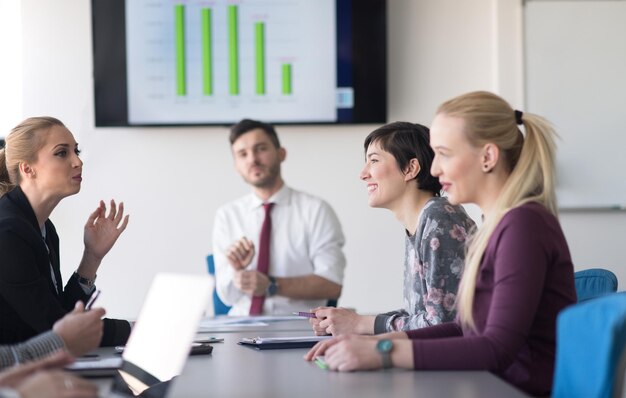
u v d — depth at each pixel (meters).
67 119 4.77
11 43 4.79
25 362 1.74
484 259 1.82
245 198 4.14
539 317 1.77
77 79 4.77
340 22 4.71
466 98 1.88
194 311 1.57
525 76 4.72
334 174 4.77
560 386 1.43
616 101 4.72
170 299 1.70
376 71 4.71
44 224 2.69
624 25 4.71
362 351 1.70
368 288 4.77
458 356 1.67
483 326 1.81
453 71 4.78
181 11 4.71
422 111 4.79
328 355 1.74
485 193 1.88
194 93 4.73
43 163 2.59
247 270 3.80
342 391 1.46
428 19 4.78
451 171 1.87
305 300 3.86
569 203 4.73
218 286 3.93
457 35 4.78
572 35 4.71
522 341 1.70
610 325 1.33
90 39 4.77
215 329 2.89
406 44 4.78
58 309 2.38
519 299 1.70
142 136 4.77
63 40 4.77
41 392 1.23
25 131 2.59
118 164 4.76
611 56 4.72
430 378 1.58
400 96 4.78
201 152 4.77
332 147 4.77
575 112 4.73
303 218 4.04
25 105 4.76
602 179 4.73
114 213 2.93
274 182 4.07
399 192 2.45
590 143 4.73
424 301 2.33
